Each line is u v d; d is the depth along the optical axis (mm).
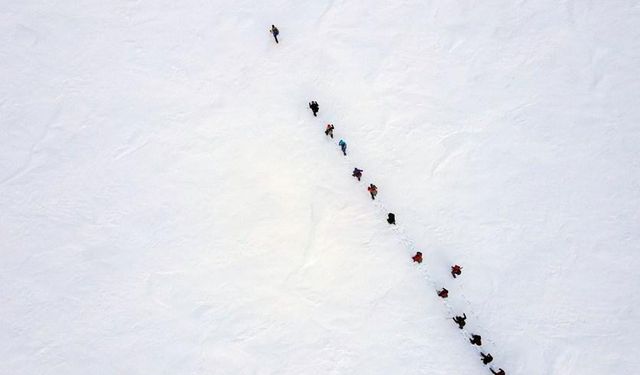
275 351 16500
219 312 17094
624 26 21125
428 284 17000
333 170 18984
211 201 18875
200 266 17828
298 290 17188
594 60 20547
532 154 18938
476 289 16859
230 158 19594
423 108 20062
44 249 18391
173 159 19797
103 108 21016
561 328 16250
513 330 16312
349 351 16375
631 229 17422
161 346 16766
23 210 19109
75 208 19094
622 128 19141
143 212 18891
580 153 18828
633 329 16078
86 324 17188
